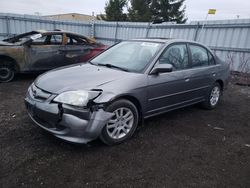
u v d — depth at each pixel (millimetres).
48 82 3158
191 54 4332
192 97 4395
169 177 2594
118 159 2865
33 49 6379
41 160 2736
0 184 2314
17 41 6645
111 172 2609
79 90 2844
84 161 2773
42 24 12797
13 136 3262
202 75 4449
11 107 4445
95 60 4199
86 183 2410
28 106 3227
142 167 2740
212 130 3971
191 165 2857
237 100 6043
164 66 3416
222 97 6254
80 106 2756
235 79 8328
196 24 9727
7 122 3725
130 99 3311
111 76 3240
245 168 2883
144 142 3342
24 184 2334
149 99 3479
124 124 3252
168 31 10898
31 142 3121
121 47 4289
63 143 3131
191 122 4266
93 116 2826
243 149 3371
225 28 8852
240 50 8523
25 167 2592
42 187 2312
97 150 3031
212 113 4863
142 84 3314
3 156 2768
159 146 3260
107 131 3039
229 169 2836
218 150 3289
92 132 2834
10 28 11859
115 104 3027
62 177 2473
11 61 6305
